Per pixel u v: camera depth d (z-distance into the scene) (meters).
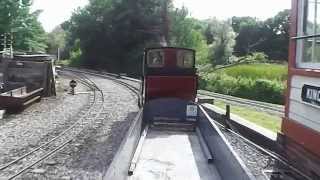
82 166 11.48
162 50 18.14
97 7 77.69
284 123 9.99
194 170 9.98
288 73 9.77
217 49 75.94
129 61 71.56
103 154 12.82
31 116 20.00
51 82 29.19
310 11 8.68
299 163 9.03
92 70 71.31
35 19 52.28
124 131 16.58
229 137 15.48
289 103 9.70
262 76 47.50
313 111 8.37
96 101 26.31
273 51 96.81
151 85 17.73
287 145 9.80
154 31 72.19
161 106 15.66
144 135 13.41
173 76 17.64
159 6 73.12
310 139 8.44
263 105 27.98
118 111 22.06
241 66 57.78
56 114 20.70
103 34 76.06
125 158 8.53
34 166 11.38
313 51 8.48
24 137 15.04
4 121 18.50
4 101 21.02
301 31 9.10
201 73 50.66
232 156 8.22
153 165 10.27
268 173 10.61
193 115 15.47
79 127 17.22
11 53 36.44
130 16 72.50
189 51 18.20
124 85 38.91
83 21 78.31
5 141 14.34
